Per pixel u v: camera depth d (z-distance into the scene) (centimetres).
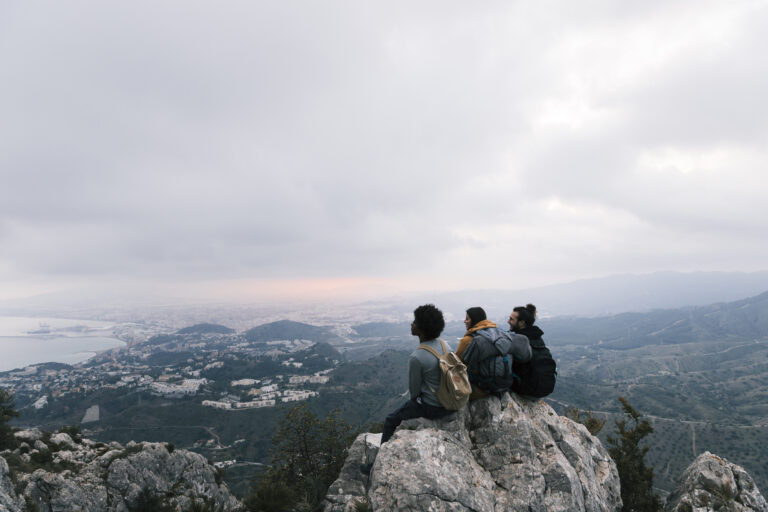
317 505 1042
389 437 760
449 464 632
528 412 793
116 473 1877
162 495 1975
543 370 783
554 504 636
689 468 998
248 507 1059
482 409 759
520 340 771
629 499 1134
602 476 851
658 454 11275
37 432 1964
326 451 2058
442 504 574
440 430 701
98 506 1708
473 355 745
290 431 2145
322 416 15588
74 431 2114
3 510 1115
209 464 2372
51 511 1564
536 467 669
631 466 1188
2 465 1238
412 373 703
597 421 1445
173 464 2138
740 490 890
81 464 1873
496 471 675
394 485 600
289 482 1817
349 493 861
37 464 1741
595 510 712
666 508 976
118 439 12800
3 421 1828
